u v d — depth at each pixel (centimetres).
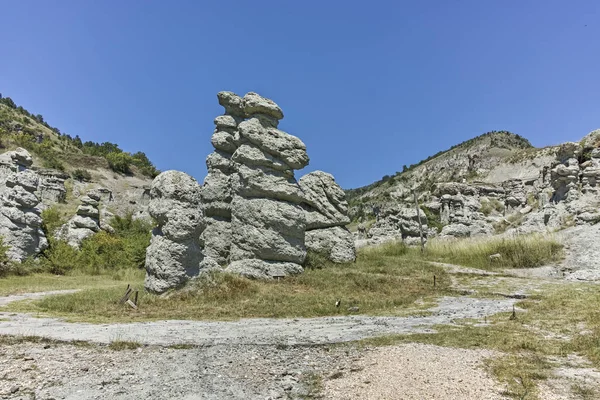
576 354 721
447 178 11506
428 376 607
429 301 1350
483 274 1845
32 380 605
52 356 707
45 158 7412
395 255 2606
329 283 1559
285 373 641
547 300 1249
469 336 844
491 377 605
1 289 1566
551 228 2536
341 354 733
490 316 1075
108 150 11231
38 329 880
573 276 1759
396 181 13400
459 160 12269
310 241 2120
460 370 631
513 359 686
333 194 2217
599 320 935
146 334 862
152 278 1366
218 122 2077
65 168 7512
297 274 1717
